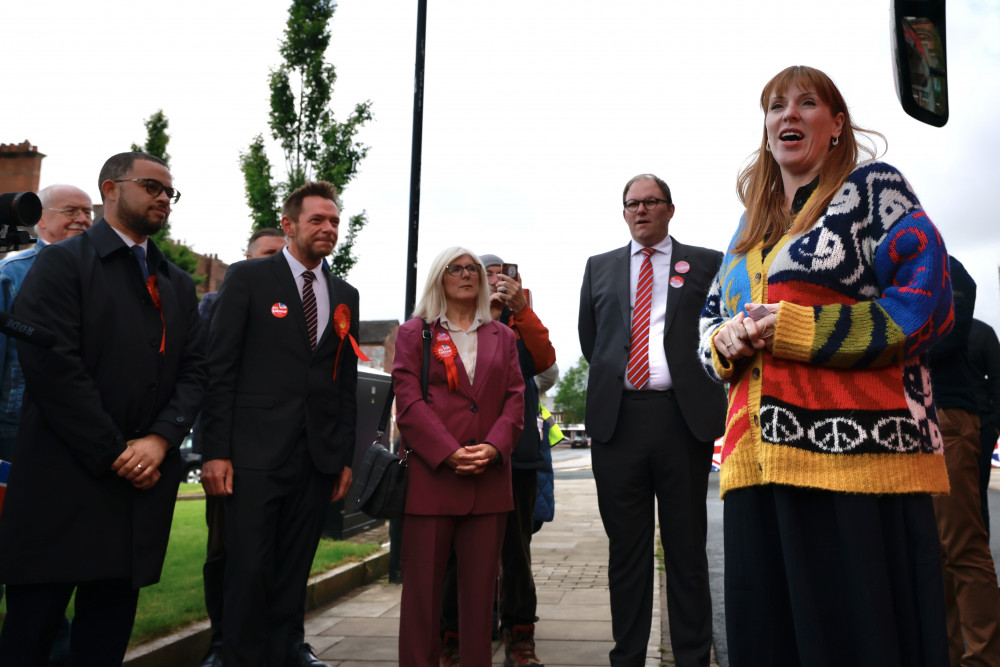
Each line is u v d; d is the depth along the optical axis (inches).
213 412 136.2
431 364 131.6
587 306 155.3
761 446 72.0
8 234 94.7
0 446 132.4
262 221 560.1
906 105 86.7
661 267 147.0
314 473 142.3
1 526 101.7
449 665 154.0
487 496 128.5
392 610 205.0
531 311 158.6
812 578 69.6
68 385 102.7
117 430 105.2
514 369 138.4
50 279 105.4
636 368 140.7
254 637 131.2
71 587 105.8
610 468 140.4
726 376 77.5
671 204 148.7
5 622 102.8
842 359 68.5
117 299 111.3
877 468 68.0
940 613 66.4
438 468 126.5
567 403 4057.6
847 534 67.7
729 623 75.0
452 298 137.9
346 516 309.7
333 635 177.8
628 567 137.8
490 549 128.3
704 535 139.4
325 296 149.7
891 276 71.0
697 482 138.5
